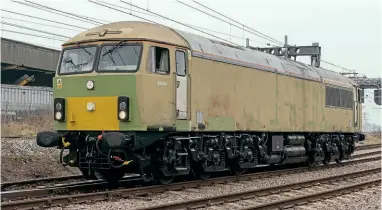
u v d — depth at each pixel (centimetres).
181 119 1377
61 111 1319
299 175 1839
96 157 1289
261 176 1708
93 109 1284
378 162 2528
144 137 1274
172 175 1374
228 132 1617
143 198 1175
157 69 1316
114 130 1261
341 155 2450
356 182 1678
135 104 1252
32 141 2116
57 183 1477
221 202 1151
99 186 1375
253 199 1238
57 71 1355
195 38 1495
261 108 1767
